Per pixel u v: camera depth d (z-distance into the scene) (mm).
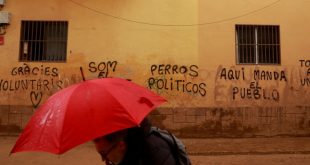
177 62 12555
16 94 12367
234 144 11102
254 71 12578
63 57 12578
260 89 12547
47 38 12609
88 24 12578
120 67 12508
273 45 12734
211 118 12383
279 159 9023
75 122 1812
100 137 1935
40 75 12430
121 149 2012
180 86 12492
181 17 12641
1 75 12438
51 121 1859
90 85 2016
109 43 12547
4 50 12492
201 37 12625
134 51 12547
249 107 12453
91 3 12633
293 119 12484
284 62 12656
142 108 1998
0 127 12258
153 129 2115
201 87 12500
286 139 11977
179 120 12367
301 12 12797
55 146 1742
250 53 12695
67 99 1926
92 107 1863
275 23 12750
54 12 12594
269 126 12430
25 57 12547
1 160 8672
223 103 12461
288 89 12586
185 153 2154
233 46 12625
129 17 12625
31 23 12633
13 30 12539
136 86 2223
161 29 12609
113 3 12633
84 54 12500
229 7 12703
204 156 9516
